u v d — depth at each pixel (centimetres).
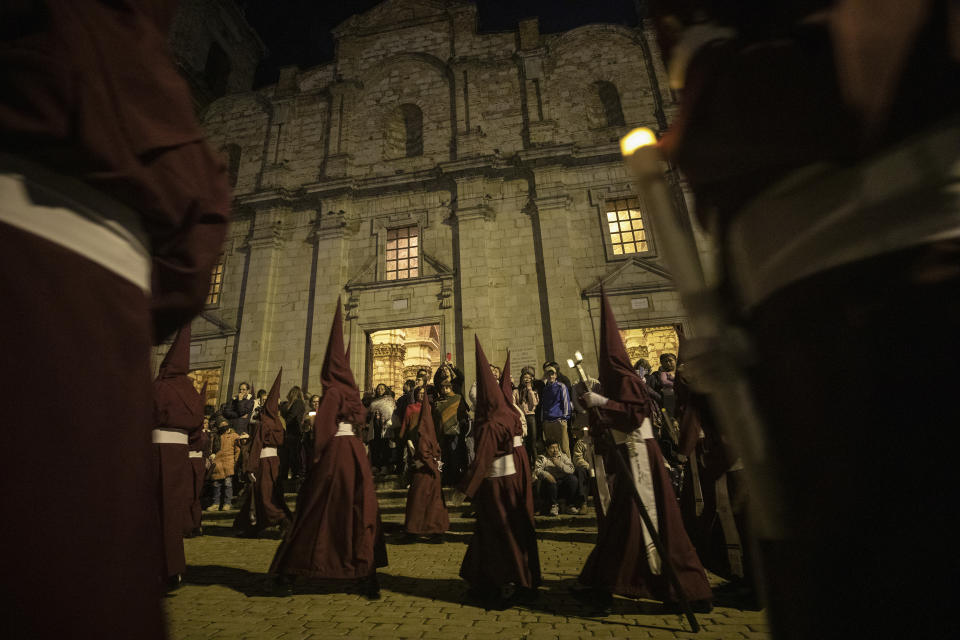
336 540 343
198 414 390
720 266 66
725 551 335
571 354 1220
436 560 471
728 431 54
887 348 40
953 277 38
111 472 46
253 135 1658
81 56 49
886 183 43
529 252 1333
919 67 42
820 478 43
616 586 290
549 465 643
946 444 36
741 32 55
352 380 384
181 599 352
